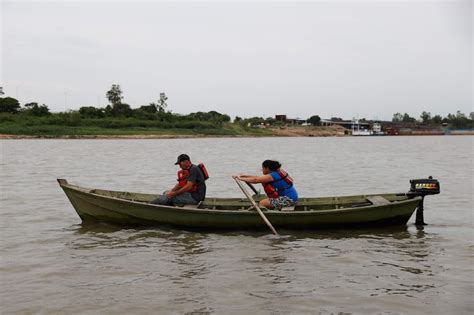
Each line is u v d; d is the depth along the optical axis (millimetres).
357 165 29125
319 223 9844
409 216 10195
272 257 8039
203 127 110812
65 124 90625
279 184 10227
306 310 5820
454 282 6797
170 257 7988
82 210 10398
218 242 9000
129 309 5805
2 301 6020
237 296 6254
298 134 136125
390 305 5973
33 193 15156
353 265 7613
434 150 51688
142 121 101000
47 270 7234
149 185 18375
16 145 55688
